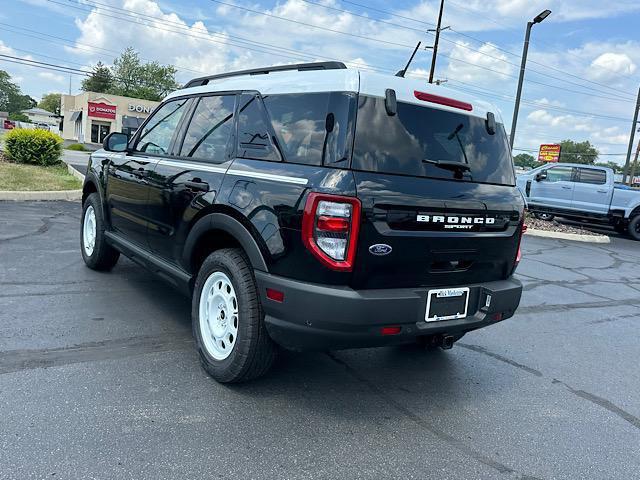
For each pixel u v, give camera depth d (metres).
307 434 3.07
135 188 4.76
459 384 4.04
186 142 4.27
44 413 3.00
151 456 2.70
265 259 3.16
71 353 3.83
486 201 3.55
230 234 3.44
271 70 3.81
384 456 2.93
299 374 3.91
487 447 3.14
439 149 3.41
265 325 3.24
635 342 5.62
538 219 18.56
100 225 5.64
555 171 18.14
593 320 6.41
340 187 2.92
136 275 6.00
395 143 3.19
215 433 2.98
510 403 3.79
